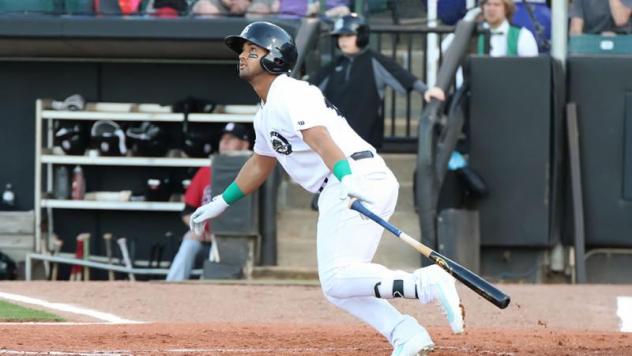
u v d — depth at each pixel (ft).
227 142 146.92
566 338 84.02
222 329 87.92
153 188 164.35
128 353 71.20
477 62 145.38
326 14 152.35
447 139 139.13
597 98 146.20
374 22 154.71
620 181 146.10
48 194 166.61
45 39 154.51
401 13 153.89
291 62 62.69
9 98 173.06
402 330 61.67
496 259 148.66
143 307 106.32
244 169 67.92
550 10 153.58
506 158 145.69
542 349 76.69
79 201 164.96
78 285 121.39
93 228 169.78
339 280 61.31
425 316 102.83
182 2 153.79
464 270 57.21
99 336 81.46
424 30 150.30
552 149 146.20
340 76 134.82
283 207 150.30
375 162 62.69
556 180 146.10
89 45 159.33
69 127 166.20
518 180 145.59
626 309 107.76
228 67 169.89
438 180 137.49
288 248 142.31
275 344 77.77
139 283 124.16
